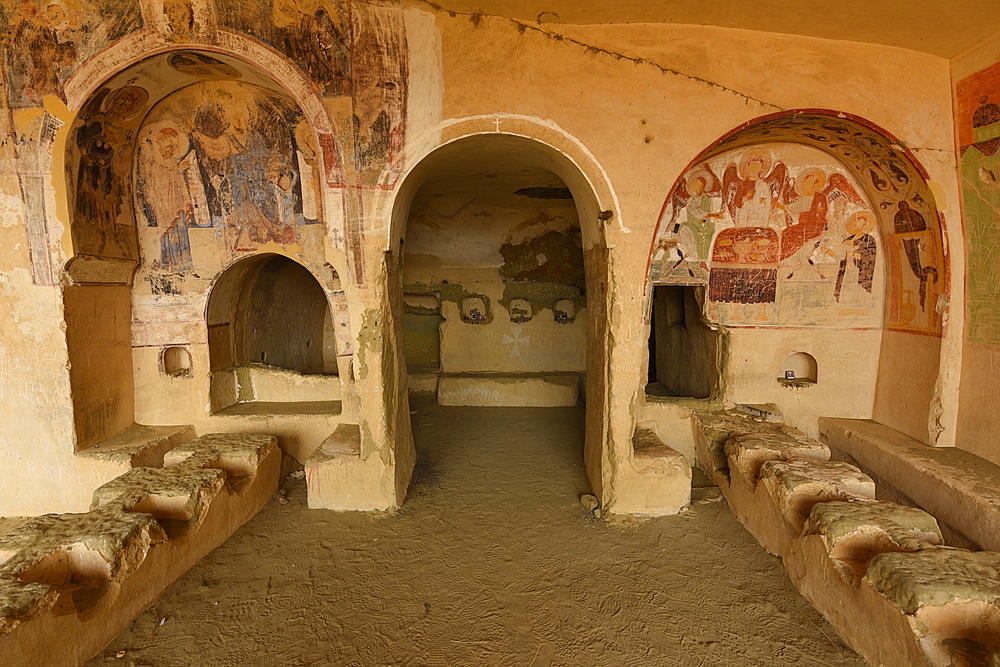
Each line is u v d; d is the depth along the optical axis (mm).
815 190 5074
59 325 4363
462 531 4102
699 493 4664
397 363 4594
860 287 5277
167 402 5320
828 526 2980
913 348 4836
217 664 2727
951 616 2295
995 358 4145
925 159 4145
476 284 8156
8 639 2250
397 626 3033
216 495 3816
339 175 3938
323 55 3783
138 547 3064
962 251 4305
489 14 3762
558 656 2789
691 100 3889
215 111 4664
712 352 5777
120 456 4492
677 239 5281
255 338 6406
